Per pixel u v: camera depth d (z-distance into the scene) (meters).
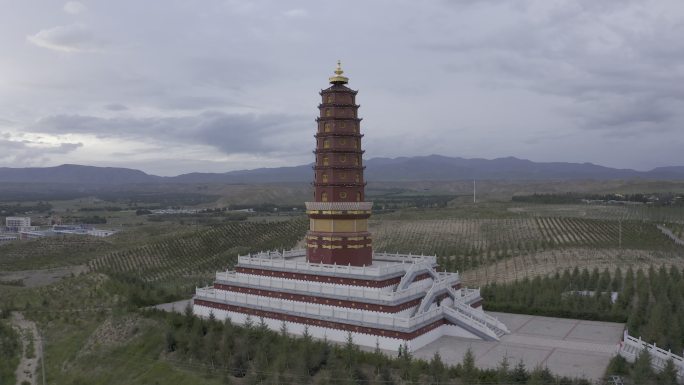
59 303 109.94
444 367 62.62
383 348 72.44
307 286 81.38
